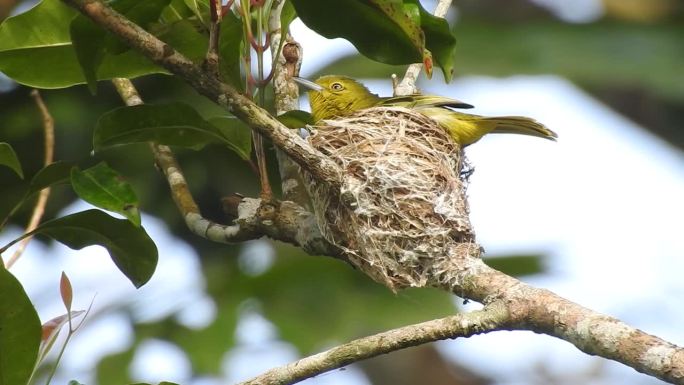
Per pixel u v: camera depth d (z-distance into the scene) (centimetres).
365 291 1695
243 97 772
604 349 684
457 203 949
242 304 1667
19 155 1658
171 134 907
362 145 982
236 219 941
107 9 733
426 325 741
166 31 846
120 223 866
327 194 903
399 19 806
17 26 891
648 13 2009
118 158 1652
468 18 2023
